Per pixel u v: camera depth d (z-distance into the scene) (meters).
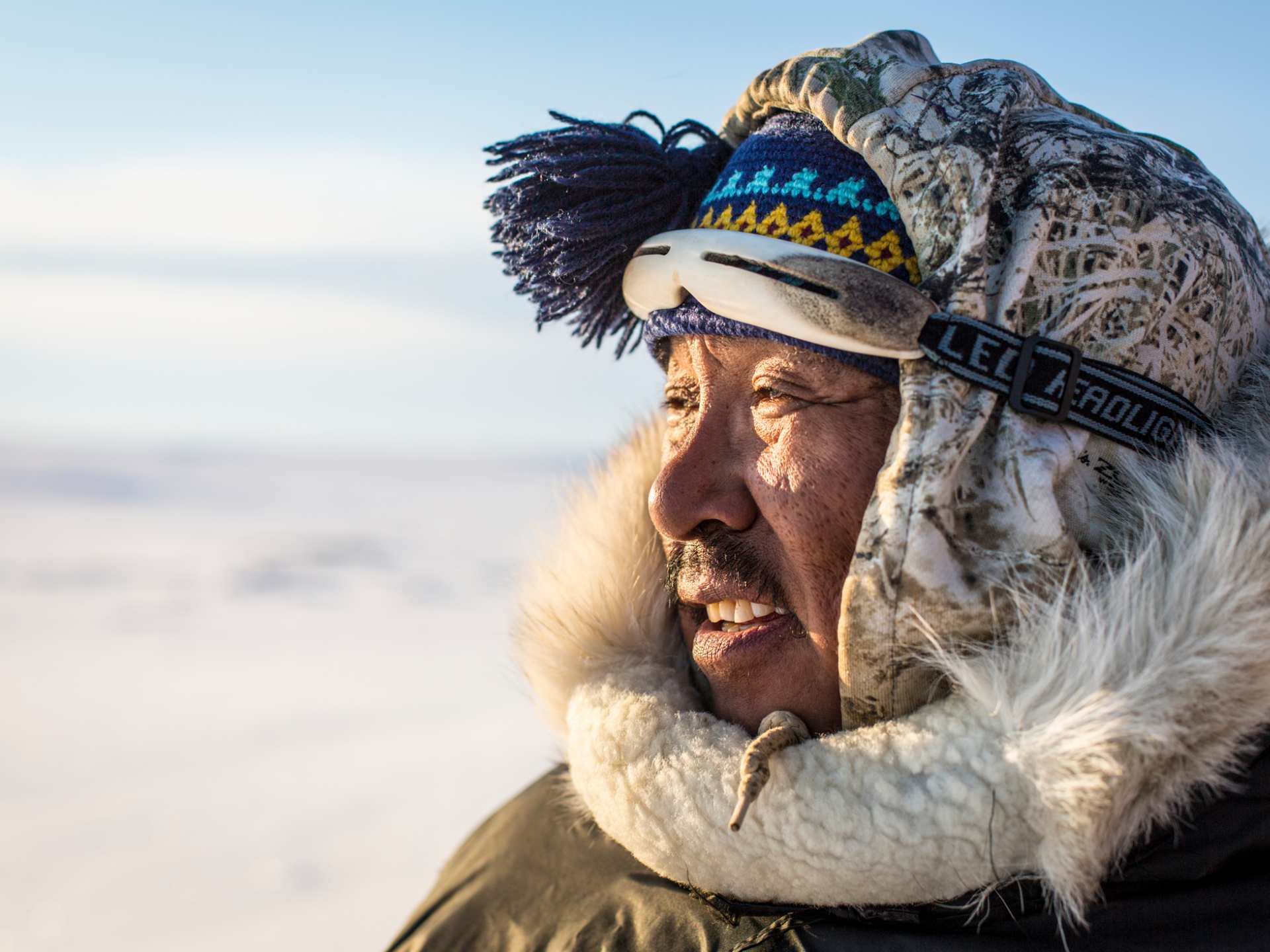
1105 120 0.92
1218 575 0.70
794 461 0.84
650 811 0.84
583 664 0.98
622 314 1.08
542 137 0.97
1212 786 0.71
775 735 0.79
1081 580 0.74
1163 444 0.79
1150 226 0.79
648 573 1.00
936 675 0.77
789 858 0.77
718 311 0.85
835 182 0.86
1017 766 0.70
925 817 0.72
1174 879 0.73
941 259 0.79
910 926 0.79
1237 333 0.84
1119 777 0.67
